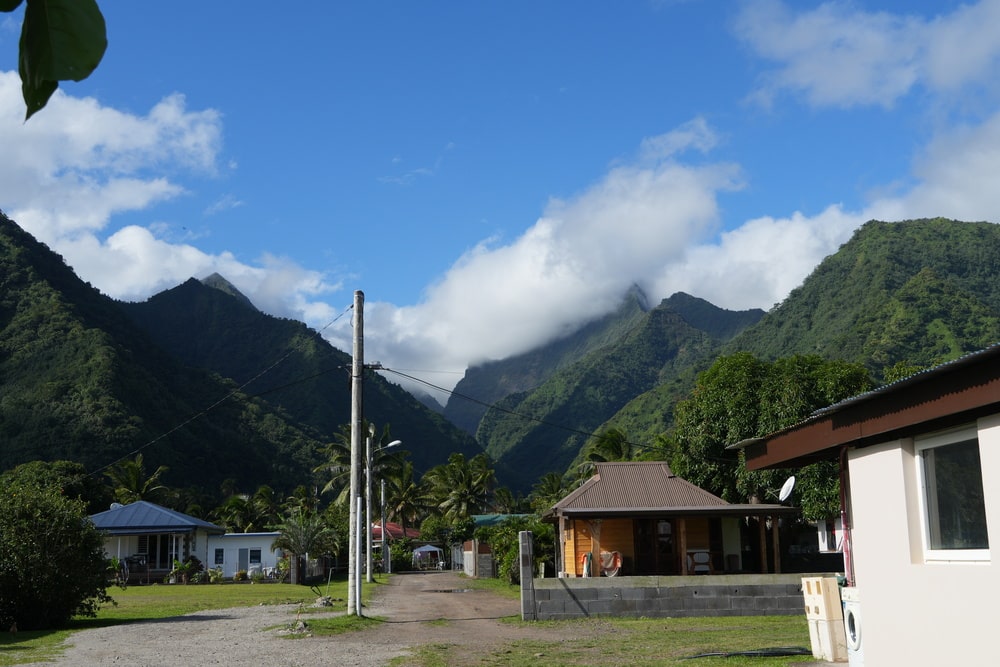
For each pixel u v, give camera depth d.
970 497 6.64
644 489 24.64
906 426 6.93
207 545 48.09
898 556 7.45
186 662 12.26
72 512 18.84
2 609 17.61
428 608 22.86
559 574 28.42
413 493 73.56
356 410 20.48
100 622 19.44
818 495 26.34
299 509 61.50
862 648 8.14
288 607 23.42
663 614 18.64
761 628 15.98
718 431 30.12
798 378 28.66
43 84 1.38
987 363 5.77
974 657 6.34
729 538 25.23
